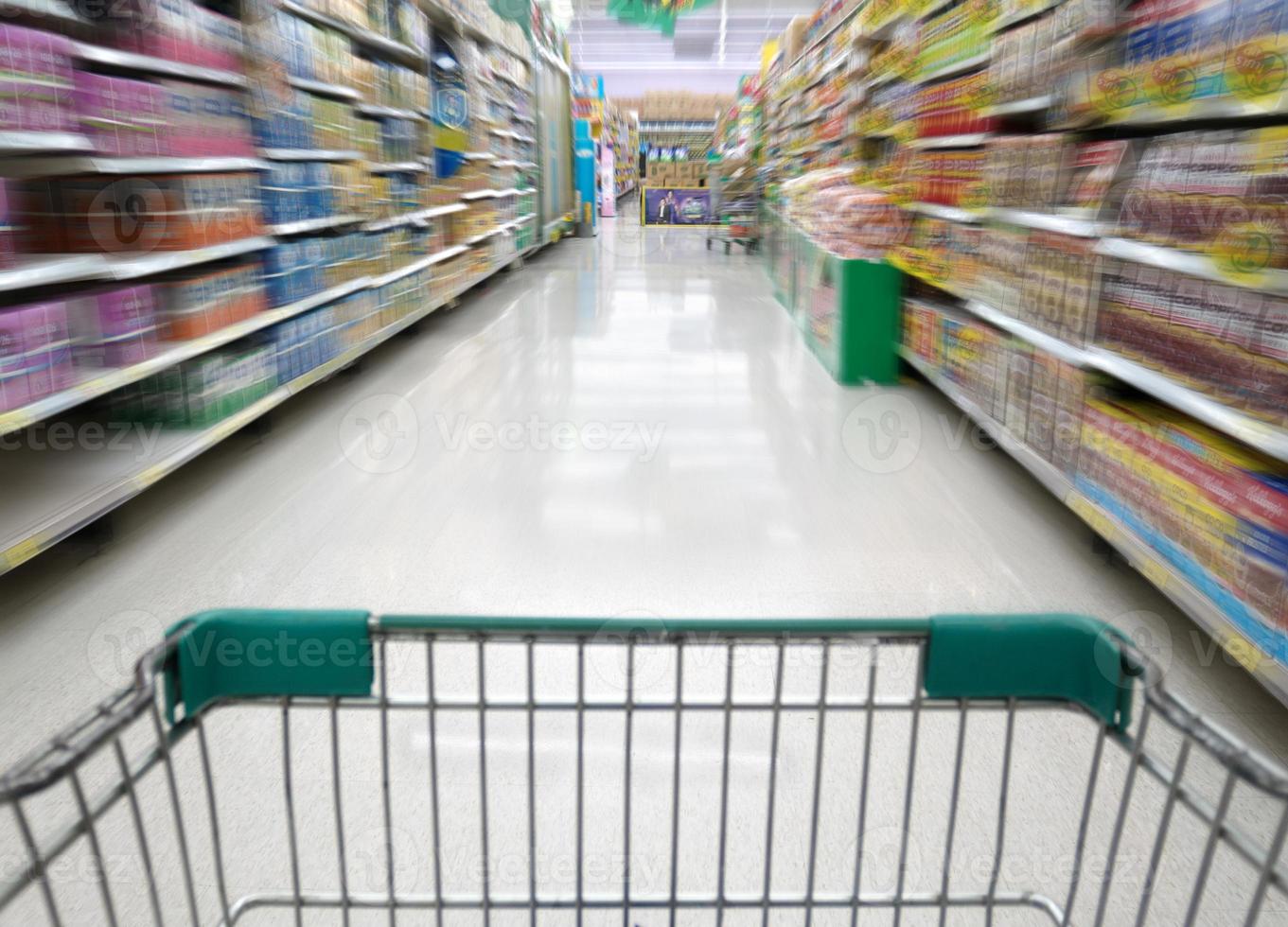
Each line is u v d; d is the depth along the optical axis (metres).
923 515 3.05
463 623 0.91
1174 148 2.13
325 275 4.34
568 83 14.00
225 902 1.00
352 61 4.79
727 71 27.72
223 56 3.31
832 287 5.05
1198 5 2.02
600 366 5.29
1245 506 1.78
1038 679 0.94
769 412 4.32
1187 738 0.82
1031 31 3.16
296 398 4.54
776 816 1.59
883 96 5.88
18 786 0.72
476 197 7.38
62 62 2.45
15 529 2.23
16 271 2.35
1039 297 2.97
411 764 1.73
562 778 1.69
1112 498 2.39
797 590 2.50
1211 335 1.99
